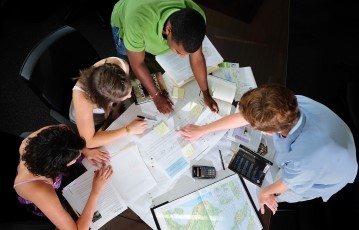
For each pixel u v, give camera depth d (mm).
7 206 1569
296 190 1449
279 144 1340
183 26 1286
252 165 1609
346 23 3057
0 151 1568
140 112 1700
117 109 1719
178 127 1670
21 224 1487
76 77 1757
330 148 1231
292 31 3020
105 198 1502
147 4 1529
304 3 3145
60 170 1387
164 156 1598
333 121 1294
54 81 1669
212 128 1642
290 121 1147
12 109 2549
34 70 1557
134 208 1489
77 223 1443
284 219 2230
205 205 1506
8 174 1603
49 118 2533
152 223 1460
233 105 1761
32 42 2811
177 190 1532
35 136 1393
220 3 2082
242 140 1668
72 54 1708
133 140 1626
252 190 1569
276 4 2090
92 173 1562
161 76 1787
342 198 2254
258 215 1523
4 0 2904
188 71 1774
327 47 2951
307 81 2814
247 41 1939
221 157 1621
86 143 1598
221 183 1559
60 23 2906
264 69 1870
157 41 1604
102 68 1402
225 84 1778
